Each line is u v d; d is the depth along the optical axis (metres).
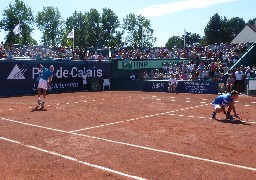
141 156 7.86
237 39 75.38
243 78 24.27
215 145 8.84
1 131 10.62
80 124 11.81
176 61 32.66
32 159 7.70
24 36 87.19
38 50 32.75
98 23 96.62
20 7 85.31
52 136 9.95
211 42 92.00
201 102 18.80
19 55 29.53
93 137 9.78
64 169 7.00
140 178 6.43
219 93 24.42
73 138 9.68
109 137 9.77
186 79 27.14
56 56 30.72
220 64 27.66
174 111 15.12
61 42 96.31
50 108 15.99
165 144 8.95
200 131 10.62
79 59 30.66
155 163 7.34
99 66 29.09
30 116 13.52
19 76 23.88
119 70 30.38
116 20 97.06
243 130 10.75
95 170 6.92
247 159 7.59
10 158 7.77
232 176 6.51
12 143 9.13
